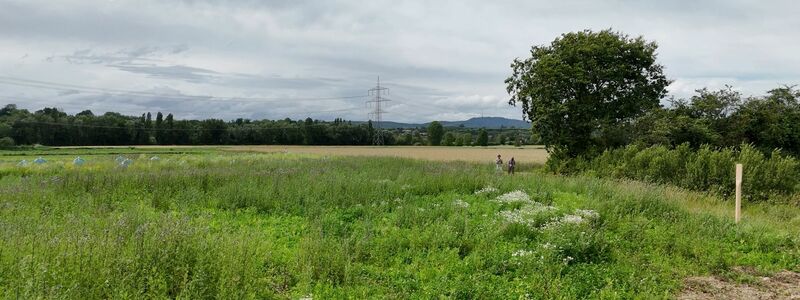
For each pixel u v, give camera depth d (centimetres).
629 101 3403
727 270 837
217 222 1056
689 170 2036
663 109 3148
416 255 832
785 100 2862
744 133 2894
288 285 672
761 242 998
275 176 1816
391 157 4625
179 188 1490
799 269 855
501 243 915
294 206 1232
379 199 1351
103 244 655
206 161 3441
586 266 805
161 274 590
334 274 700
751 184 1872
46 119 11712
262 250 780
